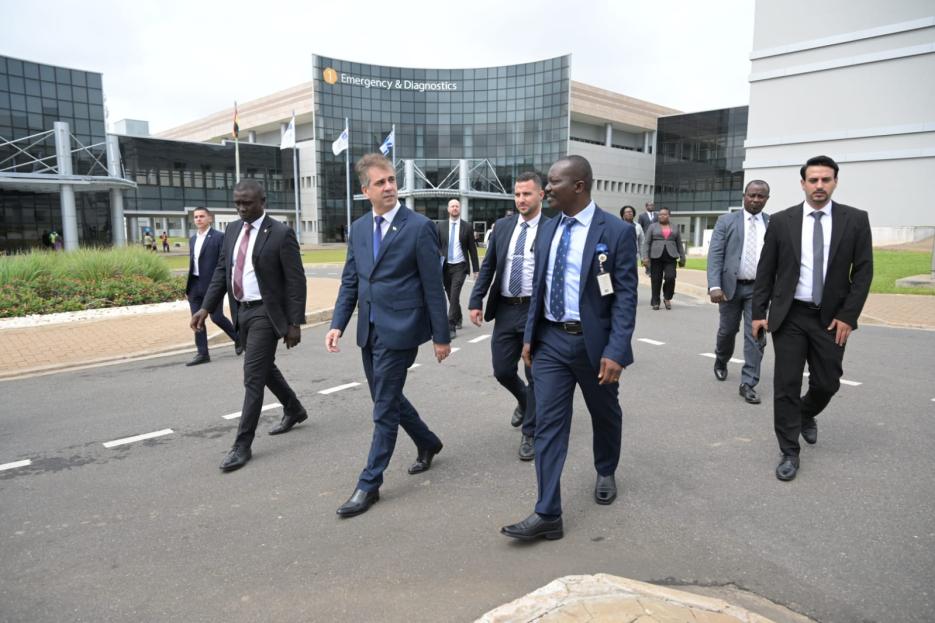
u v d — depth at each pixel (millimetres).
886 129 16359
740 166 58219
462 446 4855
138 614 2742
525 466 4414
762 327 4352
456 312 10148
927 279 14844
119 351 8656
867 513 3566
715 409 5664
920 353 7832
